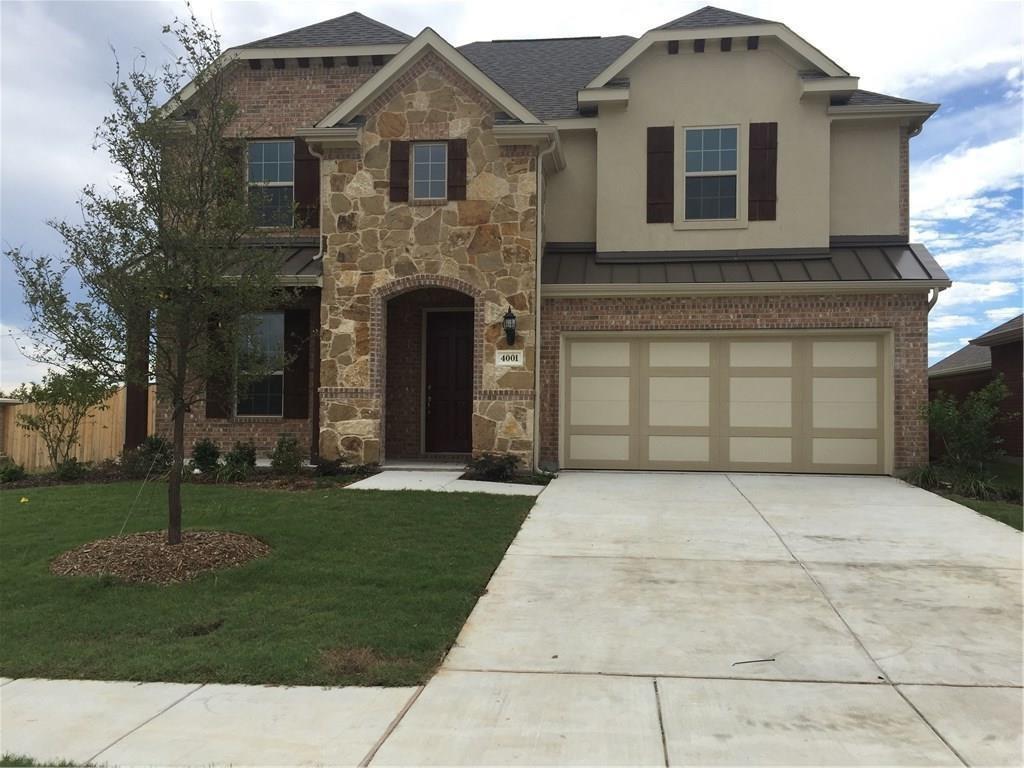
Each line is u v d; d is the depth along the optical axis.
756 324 12.41
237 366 7.01
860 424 12.35
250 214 6.80
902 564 6.88
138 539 7.11
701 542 7.66
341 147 12.49
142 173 6.36
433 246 12.31
